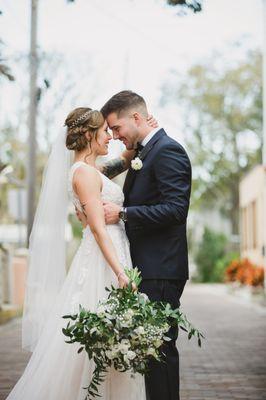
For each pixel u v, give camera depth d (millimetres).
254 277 18766
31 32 11945
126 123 4559
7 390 6031
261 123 36750
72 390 4281
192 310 15422
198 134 37312
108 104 4613
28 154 13055
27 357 7973
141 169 4547
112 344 3891
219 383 6492
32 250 4715
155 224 4371
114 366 4031
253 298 18391
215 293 23750
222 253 35188
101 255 4434
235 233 41438
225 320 12844
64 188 4719
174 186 4387
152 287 4449
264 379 6691
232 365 7535
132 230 4434
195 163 38219
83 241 4516
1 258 13305
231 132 37312
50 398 4277
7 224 25812
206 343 9430
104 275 4410
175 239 4516
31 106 12742
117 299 4031
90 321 3889
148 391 4453
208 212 45781
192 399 5770
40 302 4684
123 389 4242
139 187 4539
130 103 4570
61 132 4691
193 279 35000
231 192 40625
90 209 4355
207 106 36031
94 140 4559
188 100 36062
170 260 4480
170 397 4367
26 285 4703
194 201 42000
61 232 4730
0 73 7504
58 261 4715
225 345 9211
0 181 14766
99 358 4090
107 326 3879
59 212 4719
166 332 4270
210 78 35312
